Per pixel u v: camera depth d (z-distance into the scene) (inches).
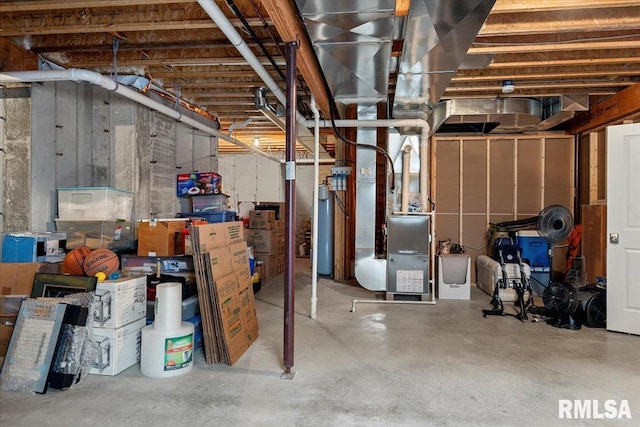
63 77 127.7
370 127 206.8
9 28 127.6
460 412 88.9
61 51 145.0
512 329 150.2
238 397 95.4
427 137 198.1
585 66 162.1
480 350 127.0
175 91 194.5
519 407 91.1
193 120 206.7
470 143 247.3
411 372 109.8
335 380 104.8
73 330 103.4
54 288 115.2
